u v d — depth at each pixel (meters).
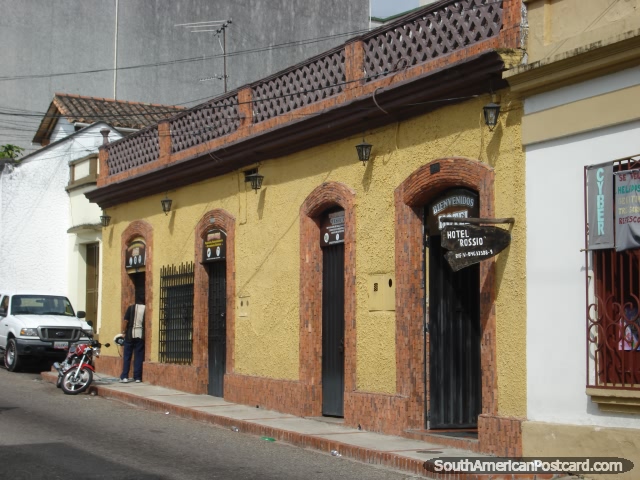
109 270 21.72
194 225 18.12
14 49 31.12
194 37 33.69
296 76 15.09
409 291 12.30
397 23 12.76
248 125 16.16
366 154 13.13
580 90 10.02
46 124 29.80
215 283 17.64
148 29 33.09
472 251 10.78
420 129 12.33
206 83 33.66
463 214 11.77
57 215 26.95
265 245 15.77
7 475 9.64
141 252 20.20
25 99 31.16
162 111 29.48
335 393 14.12
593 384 9.62
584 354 9.79
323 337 14.48
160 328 19.23
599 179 9.70
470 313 12.58
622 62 9.52
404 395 12.23
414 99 12.10
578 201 9.99
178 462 10.76
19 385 19.19
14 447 11.34
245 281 16.30
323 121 13.85
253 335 15.95
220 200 17.25
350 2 35.75
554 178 10.27
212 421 14.41
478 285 12.59
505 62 10.70
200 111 17.91
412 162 12.45
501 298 10.84
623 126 9.58
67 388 17.92
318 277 14.55
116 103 29.28
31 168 27.41
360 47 13.54
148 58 32.97
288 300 15.03
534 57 10.62
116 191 20.91
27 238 27.06
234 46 33.94
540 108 10.48
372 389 12.98
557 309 10.13
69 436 12.40
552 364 10.14
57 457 10.75
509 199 10.80
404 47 12.77
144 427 13.75
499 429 10.62
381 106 12.63
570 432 9.77
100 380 19.78
